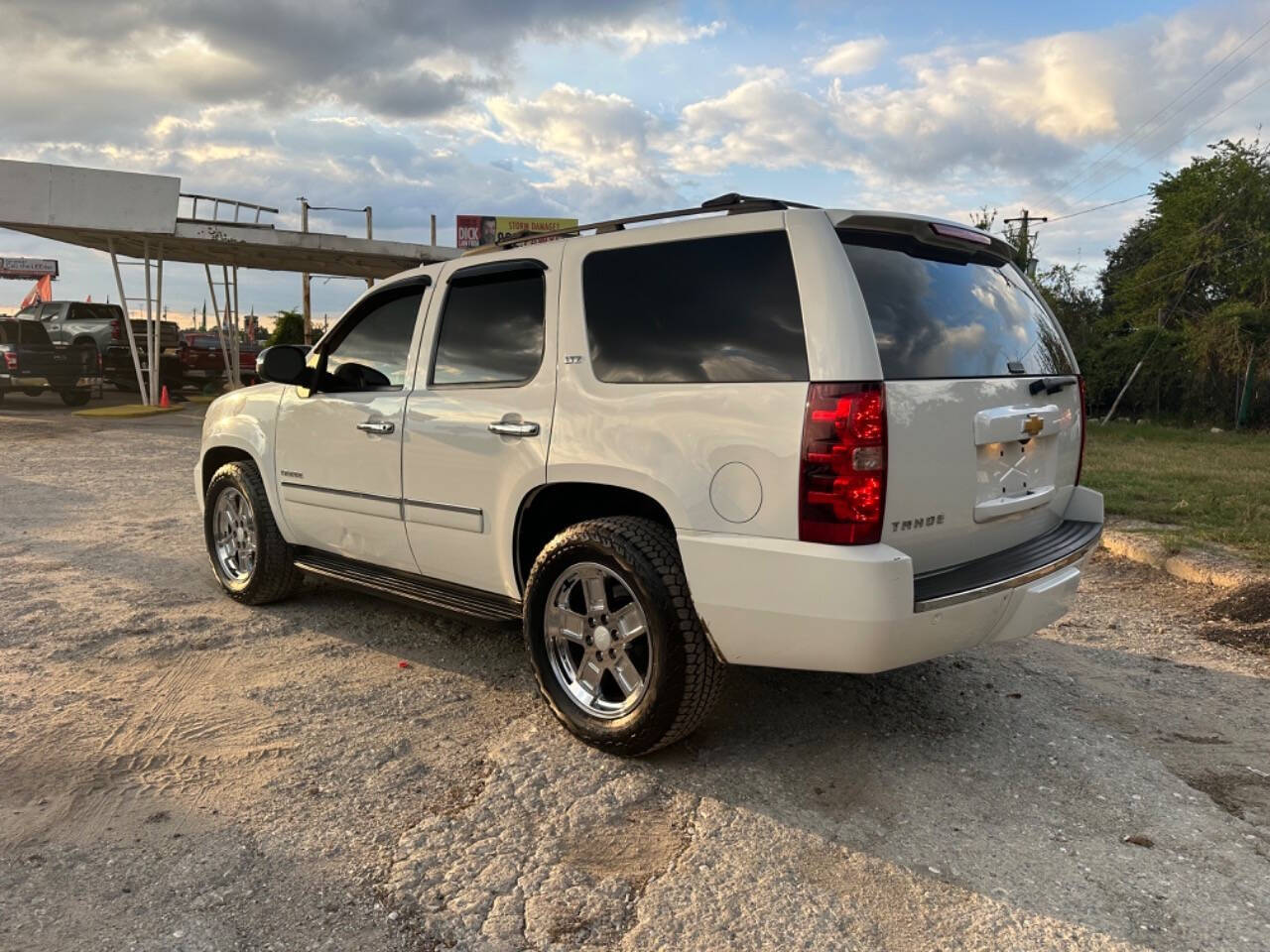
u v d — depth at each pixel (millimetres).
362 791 3104
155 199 17734
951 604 2939
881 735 3645
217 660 4328
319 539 4738
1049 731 3717
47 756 3303
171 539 7035
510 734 3586
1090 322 33781
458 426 3848
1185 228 32156
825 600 2807
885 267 3117
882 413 2803
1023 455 3516
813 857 2764
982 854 2797
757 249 3109
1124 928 2441
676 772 3297
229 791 3082
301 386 4746
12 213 16984
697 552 3047
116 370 25281
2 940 2291
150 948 2281
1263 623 5090
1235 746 3609
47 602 5227
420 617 5062
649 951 2328
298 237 18531
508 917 2443
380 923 2406
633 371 3320
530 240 3941
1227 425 26062
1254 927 2447
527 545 3764
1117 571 6465
